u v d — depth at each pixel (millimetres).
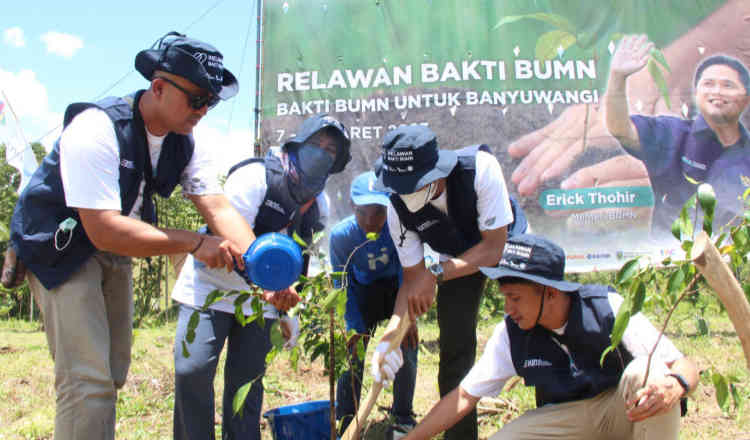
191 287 2859
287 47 7961
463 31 7973
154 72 2467
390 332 2752
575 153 7957
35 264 2461
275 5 7977
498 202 2904
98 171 2369
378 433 3725
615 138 7980
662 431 2252
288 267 2340
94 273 2590
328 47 7953
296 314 2361
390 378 2646
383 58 7961
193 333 2379
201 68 2414
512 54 7984
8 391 4895
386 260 3582
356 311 3709
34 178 2508
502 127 7949
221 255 2461
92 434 2471
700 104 7973
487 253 2891
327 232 7820
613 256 7910
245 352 2900
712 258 1912
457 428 3150
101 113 2428
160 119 2512
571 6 8008
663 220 7926
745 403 4195
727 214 7855
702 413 4109
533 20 7996
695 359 5527
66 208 2467
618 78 8008
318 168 2818
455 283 3215
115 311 2820
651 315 6488
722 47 8008
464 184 2857
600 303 2389
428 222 2982
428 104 7930
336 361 2475
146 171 2613
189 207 10250
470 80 7945
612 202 7926
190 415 2764
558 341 2469
